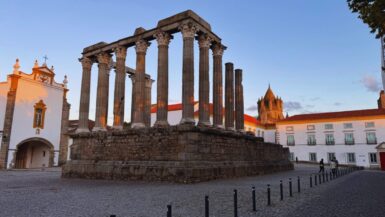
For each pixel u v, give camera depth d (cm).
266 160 3116
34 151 4678
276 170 3198
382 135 5197
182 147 1930
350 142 5441
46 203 1113
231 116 2712
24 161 4550
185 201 1141
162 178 1928
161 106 2203
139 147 2177
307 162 5384
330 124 5669
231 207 1023
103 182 1997
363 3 957
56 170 3734
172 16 2264
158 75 2252
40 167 4553
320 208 1003
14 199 1218
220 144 2244
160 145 2059
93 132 2530
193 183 1816
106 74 2786
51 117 4544
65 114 4747
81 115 2802
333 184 1861
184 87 2122
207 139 2086
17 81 4122
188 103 2089
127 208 1003
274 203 1109
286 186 1684
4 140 3934
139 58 2448
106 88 2769
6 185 1830
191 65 2141
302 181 2041
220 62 2566
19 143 4081
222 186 1652
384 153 4700
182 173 1833
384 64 2383
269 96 10912
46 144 4469
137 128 2228
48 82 4550
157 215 895
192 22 2188
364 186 1741
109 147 2378
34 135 4278
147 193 1373
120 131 2316
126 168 2144
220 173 2123
